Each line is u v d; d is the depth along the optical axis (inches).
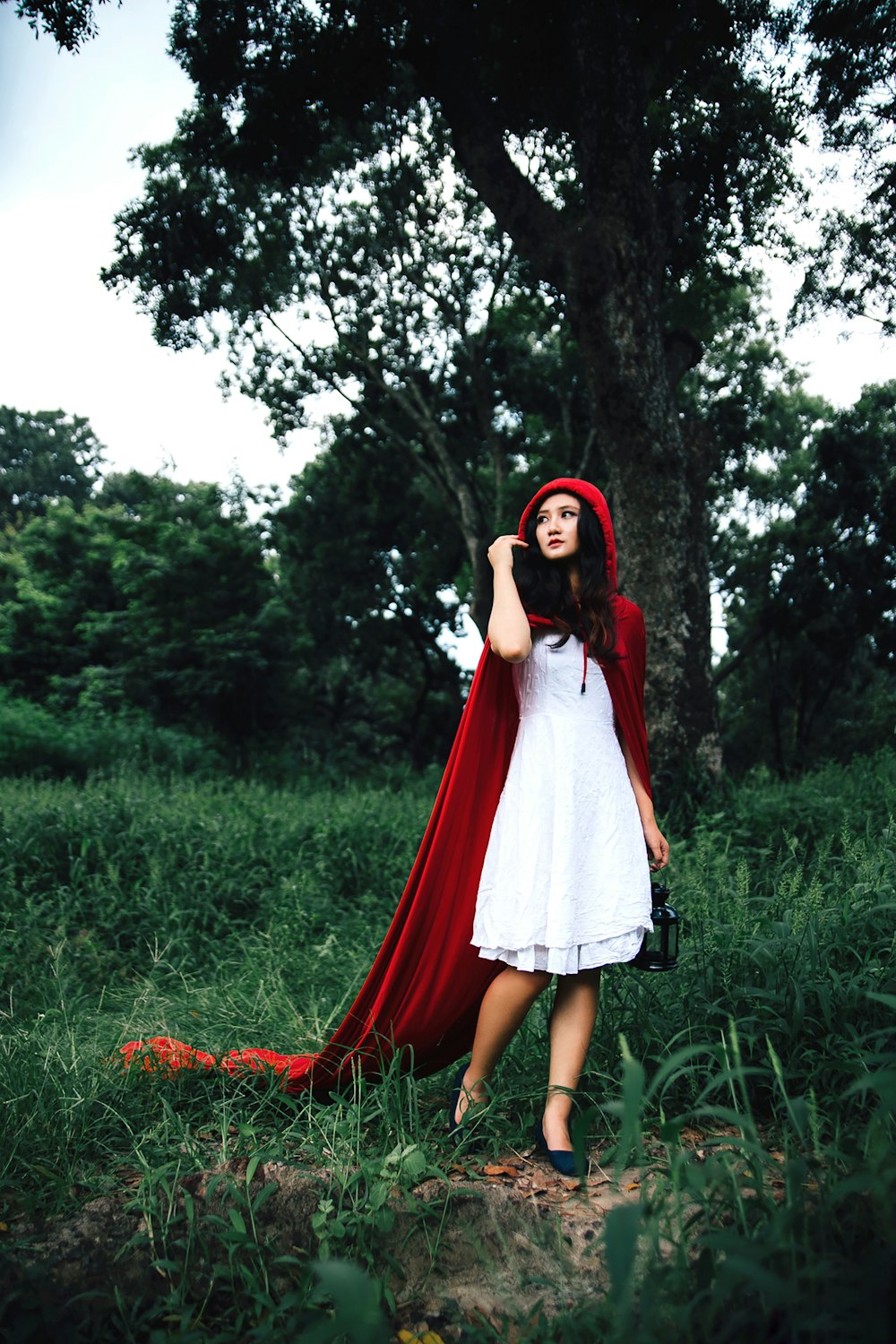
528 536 112.1
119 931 228.1
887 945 120.4
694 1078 105.5
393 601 983.0
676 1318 64.4
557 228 386.3
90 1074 114.1
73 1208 92.1
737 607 962.7
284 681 891.4
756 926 133.1
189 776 581.3
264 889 262.4
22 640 924.6
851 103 371.2
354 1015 110.8
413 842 302.8
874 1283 57.2
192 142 470.3
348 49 414.6
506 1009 102.2
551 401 772.0
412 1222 88.7
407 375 715.4
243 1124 98.4
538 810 101.6
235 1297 83.8
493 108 423.5
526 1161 99.0
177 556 870.4
